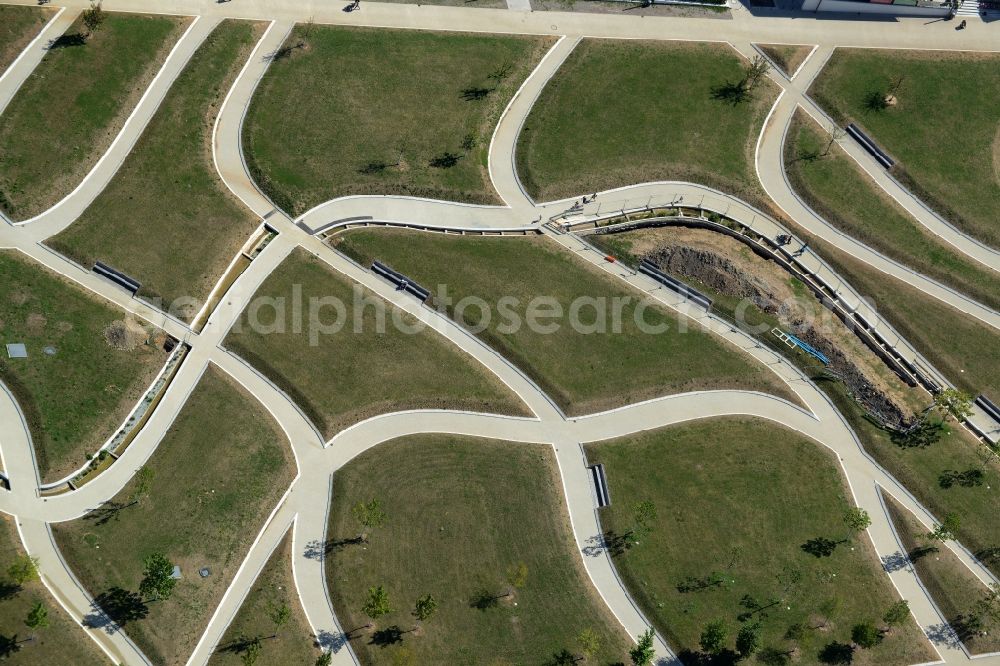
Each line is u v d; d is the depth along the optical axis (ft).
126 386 275.39
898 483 275.59
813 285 304.71
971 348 295.28
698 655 248.52
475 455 272.10
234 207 303.68
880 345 296.10
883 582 260.83
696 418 281.13
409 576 255.91
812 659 248.93
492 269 300.61
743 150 326.65
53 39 320.09
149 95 317.42
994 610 257.96
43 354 275.39
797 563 261.65
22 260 287.48
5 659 238.68
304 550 257.75
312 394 277.23
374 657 245.65
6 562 249.75
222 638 245.65
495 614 252.01
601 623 253.03
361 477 267.18
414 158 315.99
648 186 318.86
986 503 272.92
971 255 311.68
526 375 284.20
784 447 278.46
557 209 313.12
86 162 303.27
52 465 262.47
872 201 319.06
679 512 266.98
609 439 276.62
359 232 304.30
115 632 244.63
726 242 310.86
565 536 262.67
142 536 255.91
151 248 293.84
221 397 276.00
